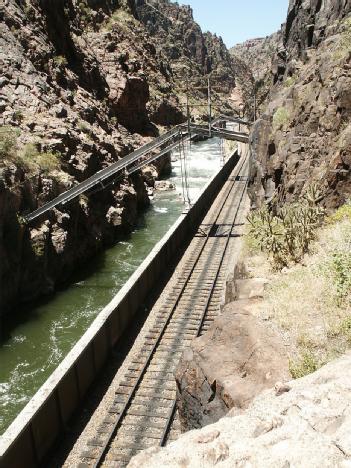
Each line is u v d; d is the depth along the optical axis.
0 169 26.56
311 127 22.12
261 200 29.12
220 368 10.59
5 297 24.78
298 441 5.35
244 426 6.17
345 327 10.64
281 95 31.59
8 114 34.44
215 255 31.06
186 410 11.19
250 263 17.42
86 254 32.28
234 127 119.75
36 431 13.66
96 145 40.19
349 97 18.95
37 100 38.31
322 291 12.39
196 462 5.59
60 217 29.97
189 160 74.94
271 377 9.71
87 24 74.00
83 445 14.41
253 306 12.55
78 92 49.50
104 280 29.45
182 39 192.88
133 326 21.67
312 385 6.90
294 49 41.84
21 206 27.66
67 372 15.49
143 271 24.11
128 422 15.21
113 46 65.50
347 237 14.81
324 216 17.48
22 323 24.02
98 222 34.94
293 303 12.16
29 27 46.00
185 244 33.81
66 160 34.50
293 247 16.20
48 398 14.30
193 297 24.48
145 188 47.47
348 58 19.92
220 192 51.25
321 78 22.62
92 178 33.06
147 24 173.00
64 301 26.61
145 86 64.06
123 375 17.94
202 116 106.38
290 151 22.97
